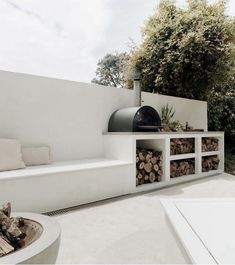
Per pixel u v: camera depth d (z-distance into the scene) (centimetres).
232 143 857
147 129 475
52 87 414
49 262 131
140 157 446
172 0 765
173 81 743
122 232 253
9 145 334
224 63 693
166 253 208
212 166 633
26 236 151
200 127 743
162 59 730
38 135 396
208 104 820
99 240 235
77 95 450
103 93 492
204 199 195
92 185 358
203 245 120
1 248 131
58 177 321
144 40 785
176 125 573
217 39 679
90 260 199
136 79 530
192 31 696
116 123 472
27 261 117
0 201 272
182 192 421
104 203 355
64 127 430
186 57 697
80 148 453
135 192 420
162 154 488
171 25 719
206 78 723
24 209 290
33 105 390
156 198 382
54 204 317
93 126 474
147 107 479
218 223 148
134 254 208
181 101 677
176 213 165
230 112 820
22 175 290
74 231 256
